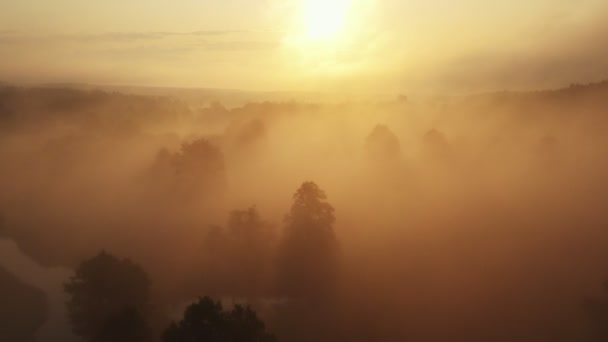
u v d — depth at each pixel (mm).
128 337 36656
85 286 42031
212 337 30906
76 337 44875
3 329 46062
